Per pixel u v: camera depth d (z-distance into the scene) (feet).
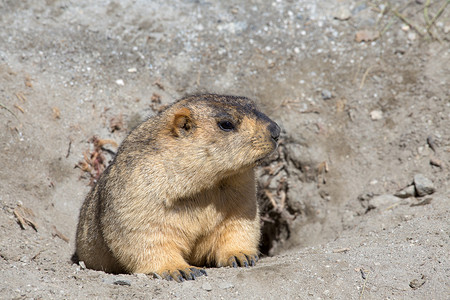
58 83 46.52
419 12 50.31
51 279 27.99
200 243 32.81
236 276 27.86
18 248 35.04
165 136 29.76
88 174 44.62
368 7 51.90
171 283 27.89
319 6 52.70
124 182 30.09
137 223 29.78
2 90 43.45
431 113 44.14
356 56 49.62
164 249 30.42
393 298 25.46
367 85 47.85
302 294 26.07
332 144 46.52
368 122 46.32
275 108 48.14
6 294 25.39
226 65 50.08
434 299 24.97
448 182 39.19
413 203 37.91
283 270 27.96
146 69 49.37
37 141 42.55
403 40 49.32
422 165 41.63
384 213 37.40
